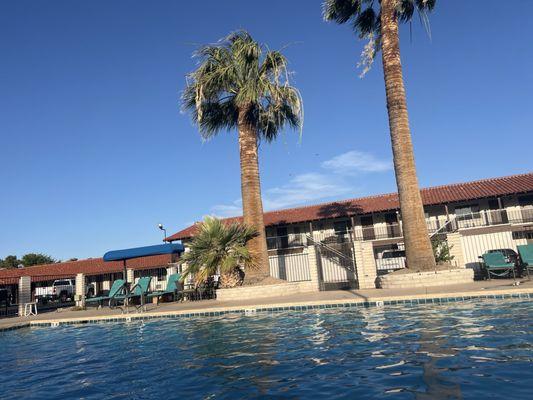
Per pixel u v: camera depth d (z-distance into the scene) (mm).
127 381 5957
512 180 31719
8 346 10602
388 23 17406
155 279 35844
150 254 21234
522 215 29094
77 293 22047
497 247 27156
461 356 5648
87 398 5238
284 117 20844
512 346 5965
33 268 41062
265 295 17219
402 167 16438
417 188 16344
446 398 4102
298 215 35156
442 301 11375
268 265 18766
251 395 4793
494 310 9391
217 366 6379
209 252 18203
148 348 8578
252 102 19438
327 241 31406
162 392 5223
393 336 7492
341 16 19703
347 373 5355
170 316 13727
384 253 28906
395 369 5320
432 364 5383
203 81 19062
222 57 19625
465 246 27406
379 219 33219
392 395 4344
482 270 17500
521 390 4156
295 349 7148
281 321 10789
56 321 14734
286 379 5328
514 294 10852
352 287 18375
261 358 6672
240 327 10367
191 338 9359
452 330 7523
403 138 16547
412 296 11672
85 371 6898
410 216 16094
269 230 35344
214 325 11164
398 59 17250
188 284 21797
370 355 6227
